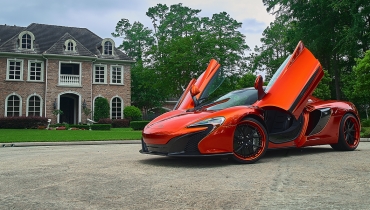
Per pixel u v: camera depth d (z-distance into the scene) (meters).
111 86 27.91
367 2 20.33
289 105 4.56
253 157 4.17
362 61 17.05
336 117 5.28
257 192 2.55
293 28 26.88
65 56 25.89
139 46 43.06
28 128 22.19
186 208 2.16
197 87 5.00
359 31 20.27
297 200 2.29
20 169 3.97
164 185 2.89
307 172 3.37
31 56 25.45
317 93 22.19
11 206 2.28
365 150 5.55
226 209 2.12
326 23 22.75
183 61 21.39
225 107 4.57
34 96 25.50
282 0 23.45
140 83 34.53
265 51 37.72
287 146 4.66
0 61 24.66
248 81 32.25
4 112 24.59
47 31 28.47
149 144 4.25
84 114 26.45
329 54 24.55
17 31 27.55
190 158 4.74
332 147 5.53
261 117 4.32
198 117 4.14
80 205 2.28
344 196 2.39
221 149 3.97
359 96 24.11
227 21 29.14
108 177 3.31
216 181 3.02
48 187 2.88
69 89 26.16
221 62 22.14
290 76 4.70
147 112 36.94
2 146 8.76
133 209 2.16
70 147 8.12
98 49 28.56
